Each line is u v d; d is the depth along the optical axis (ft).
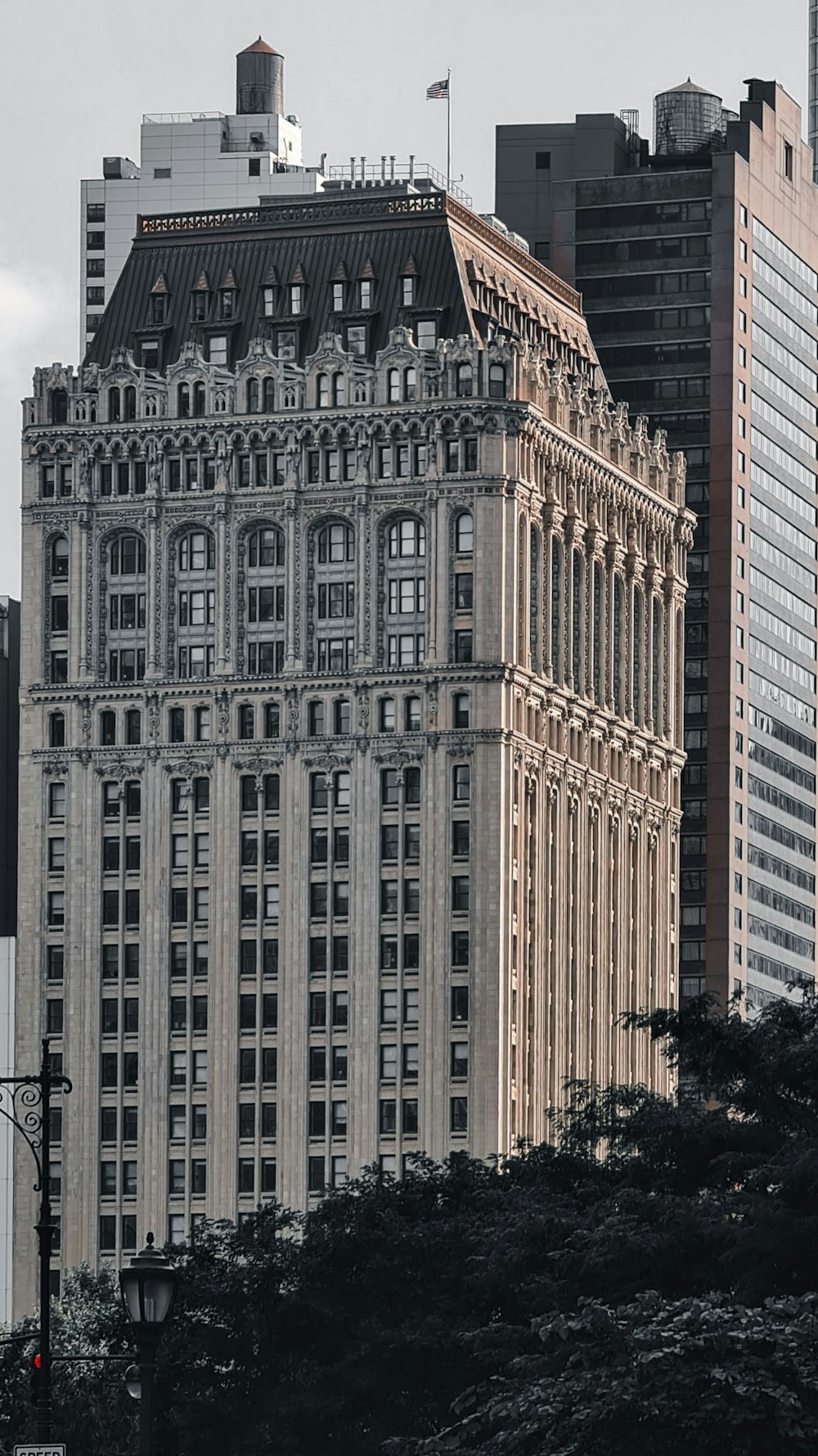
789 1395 560.61
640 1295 608.19
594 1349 585.63
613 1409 565.53
